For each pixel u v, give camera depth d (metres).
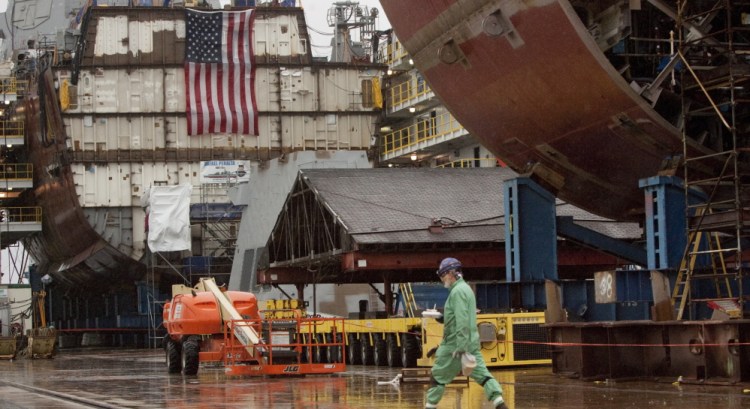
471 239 35.12
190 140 72.12
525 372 25.22
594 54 24.55
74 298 91.88
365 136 74.19
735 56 25.50
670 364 21.19
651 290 24.61
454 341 13.16
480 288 28.52
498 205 37.62
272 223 61.56
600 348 22.08
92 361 45.75
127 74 71.75
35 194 82.12
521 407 16.69
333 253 36.75
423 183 39.31
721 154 24.52
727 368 19.86
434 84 29.41
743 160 26.72
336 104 73.94
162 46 72.06
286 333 27.28
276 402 18.92
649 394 18.58
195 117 71.69
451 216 36.38
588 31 25.25
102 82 71.44
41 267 91.81
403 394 20.12
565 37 24.61
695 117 26.53
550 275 28.69
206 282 29.83
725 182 25.06
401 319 29.73
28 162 82.19
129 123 71.62
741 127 26.66
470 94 28.62
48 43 90.38
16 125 81.94
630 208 30.45
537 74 26.19
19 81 80.38
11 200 87.69
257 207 63.06
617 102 25.45
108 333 84.62
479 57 27.09
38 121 76.19
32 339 51.66
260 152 72.88
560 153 28.45
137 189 71.50
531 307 28.42
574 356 22.83
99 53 71.62
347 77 74.19
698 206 24.33
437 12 26.95
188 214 65.25
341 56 84.81
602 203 30.34
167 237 64.88
